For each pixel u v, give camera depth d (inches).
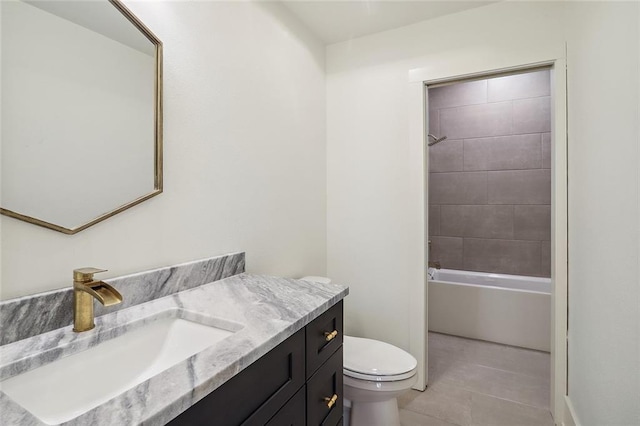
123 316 36.1
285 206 74.4
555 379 69.2
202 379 23.8
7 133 30.4
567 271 68.6
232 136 58.1
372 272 88.7
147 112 42.8
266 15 67.8
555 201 69.9
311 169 85.7
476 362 94.4
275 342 31.8
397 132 85.1
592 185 50.3
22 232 31.3
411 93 82.7
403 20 81.2
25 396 25.9
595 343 48.6
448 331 114.3
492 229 125.5
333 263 93.5
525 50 71.9
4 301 29.3
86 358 30.3
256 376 30.4
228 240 57.2
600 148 46.2
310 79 85.0
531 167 119.0
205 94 52.4
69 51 35.1
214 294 45.4
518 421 68.7
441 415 70.5
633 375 34.8
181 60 48.2
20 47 31.4
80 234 35.9
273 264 69.9
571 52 64.6
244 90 61.2
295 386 36.6
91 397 30.0
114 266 39.1
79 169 35.8
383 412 60.1
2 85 30.1
